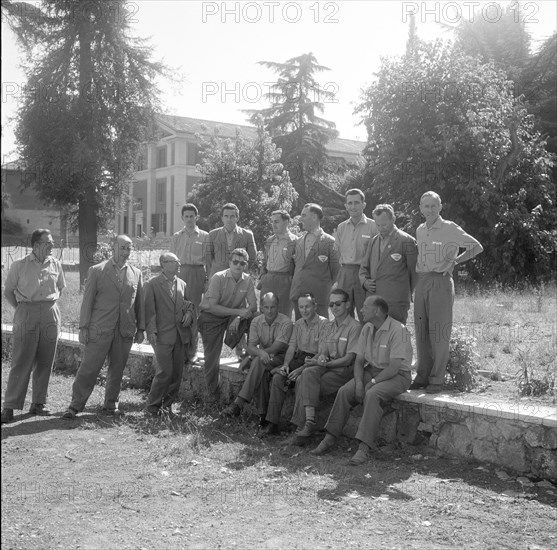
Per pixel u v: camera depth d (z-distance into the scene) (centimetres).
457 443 592
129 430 689
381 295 680
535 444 537
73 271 2294
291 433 695
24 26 2103
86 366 746
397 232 679
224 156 2897
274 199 2811
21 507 468
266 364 708
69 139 2195
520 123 2417
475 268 2422
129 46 2298
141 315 766
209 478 536
